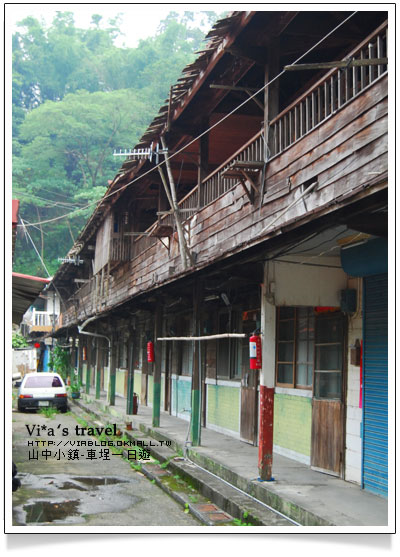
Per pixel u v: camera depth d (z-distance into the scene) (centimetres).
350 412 736
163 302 1317
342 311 747
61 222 3916
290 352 924
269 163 751
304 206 643
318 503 616
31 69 4297
